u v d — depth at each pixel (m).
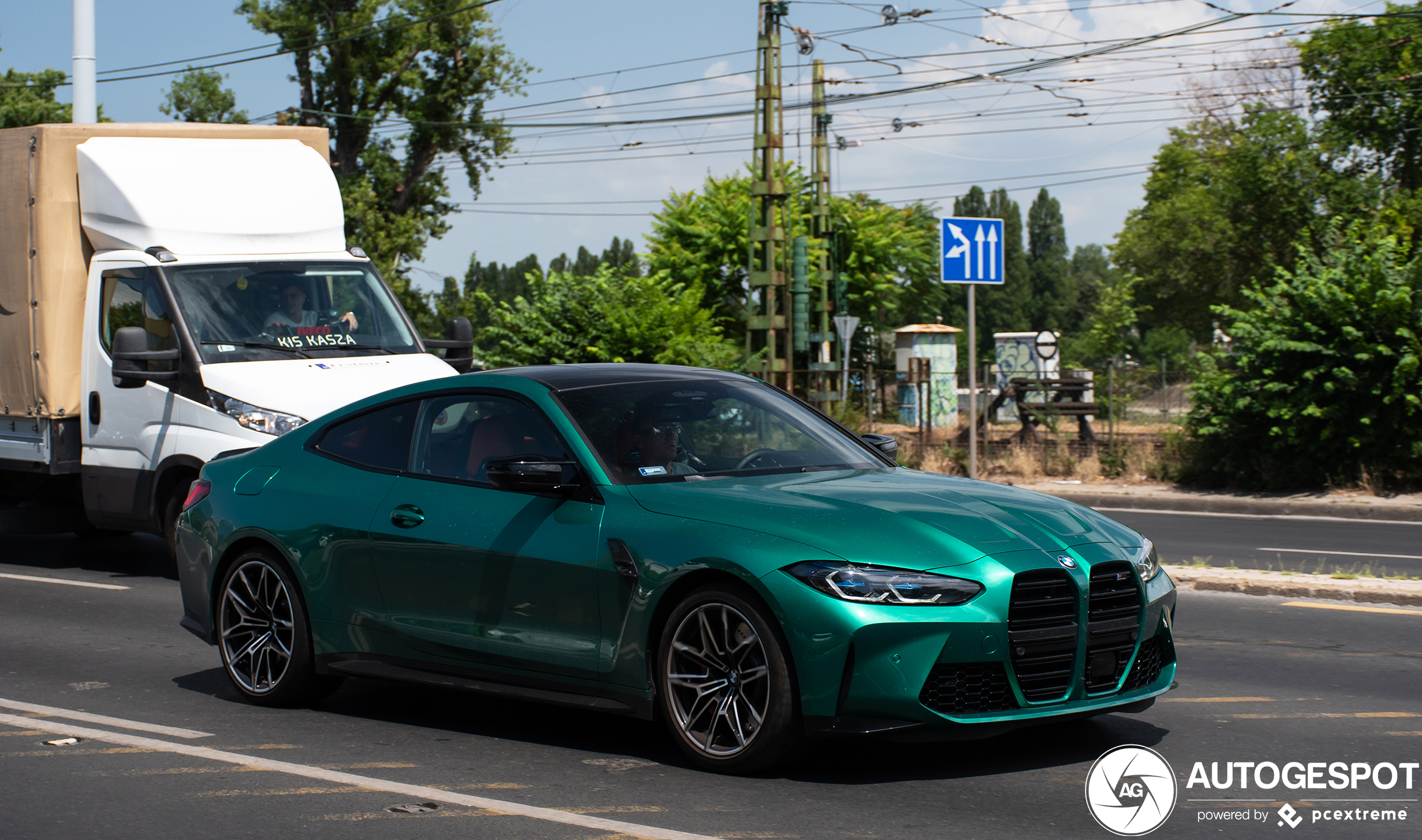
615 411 5.74
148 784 5.04
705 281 36.22
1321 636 7.96
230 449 9.66
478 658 5.64
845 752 5.31
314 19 45.69
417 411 6.20
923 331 32.12
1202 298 46.78
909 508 5.01
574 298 26.34
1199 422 18.12
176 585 10.55
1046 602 4.79
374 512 6.02
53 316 10.73
